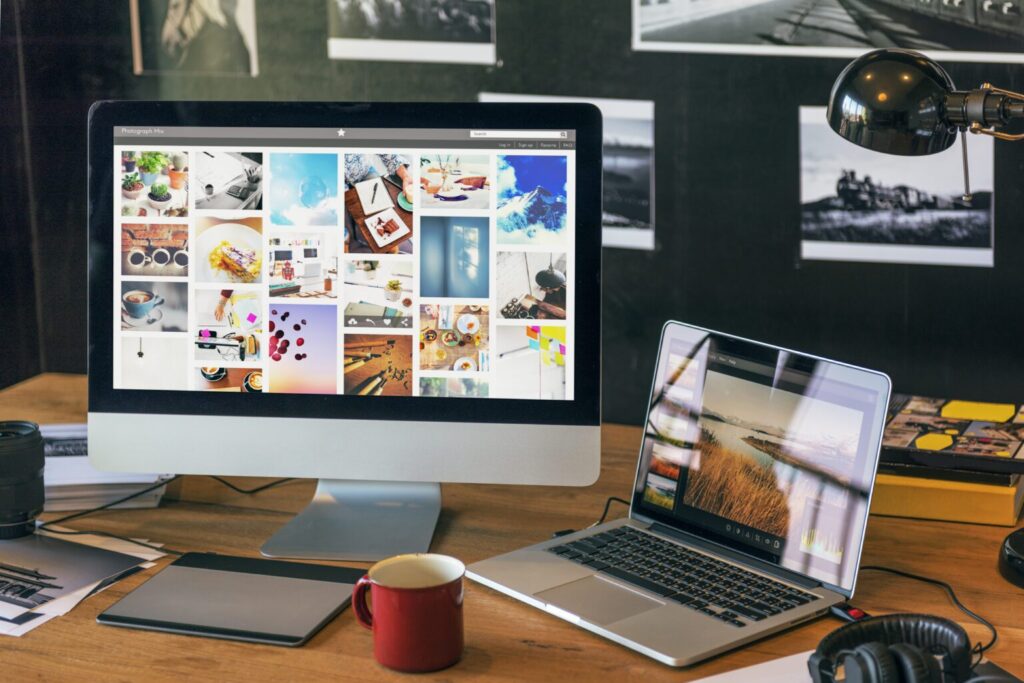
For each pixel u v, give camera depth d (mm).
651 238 1989
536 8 1968
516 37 1993
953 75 1729
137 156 1278
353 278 1266
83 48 2199
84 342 2311
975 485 1318
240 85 2166
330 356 1274
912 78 1129
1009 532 1295
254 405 1284
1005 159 1719
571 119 1233
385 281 1263
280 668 998
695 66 1892
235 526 1336
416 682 971
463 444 1265
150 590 1137
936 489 1328
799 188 1869
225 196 1273
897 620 963
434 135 1249
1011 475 1311
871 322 1864
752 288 1938
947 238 1782
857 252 1851
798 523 1142
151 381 1293
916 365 1848
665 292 2002
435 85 2061
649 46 1914
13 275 2293
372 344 1269
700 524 1226
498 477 1266
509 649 1026
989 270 1768
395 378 1269
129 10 2170
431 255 1258
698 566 1166
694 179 1937
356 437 1275
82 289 2285
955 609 1102
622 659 1005
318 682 973
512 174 1245
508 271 1250
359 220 1263
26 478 1272
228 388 1286
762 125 1871
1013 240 1742
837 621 1070
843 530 1103
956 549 1249
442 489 1456
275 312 1276
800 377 1160
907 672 853
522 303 1251
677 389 1266
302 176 1266
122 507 1388
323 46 2105
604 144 1984
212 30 2152
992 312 1780
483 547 1264
